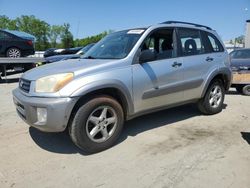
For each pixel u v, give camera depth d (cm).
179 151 421
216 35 615
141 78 455
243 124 549
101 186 332
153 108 490
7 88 1045
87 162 391
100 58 476
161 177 349
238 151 420
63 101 380
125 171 365
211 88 593
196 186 328
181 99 534
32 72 441
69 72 398
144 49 471
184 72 522
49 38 8331
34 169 372
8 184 338
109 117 432
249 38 1998
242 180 339
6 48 1387
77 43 6178
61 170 370
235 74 859
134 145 446
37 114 395
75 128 396
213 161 388
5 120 581
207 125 541
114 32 558
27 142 461
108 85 414
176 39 524
